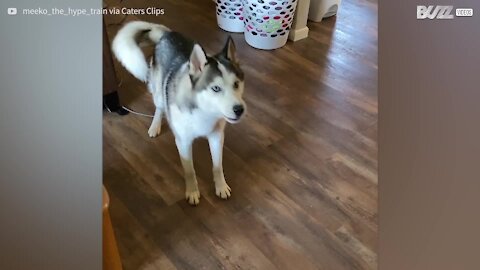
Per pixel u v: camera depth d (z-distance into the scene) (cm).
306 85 246
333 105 232
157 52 177
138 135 208
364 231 165
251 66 260
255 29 267
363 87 248
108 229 121
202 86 145
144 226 165
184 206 173
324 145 206
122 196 177
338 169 193
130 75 244
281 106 229
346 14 324
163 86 168
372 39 295
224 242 159
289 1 255
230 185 183
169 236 161
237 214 170
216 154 170
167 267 150
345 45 286
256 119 220
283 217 170
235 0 277
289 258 155
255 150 202
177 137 164
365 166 196
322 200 178
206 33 290
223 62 146
